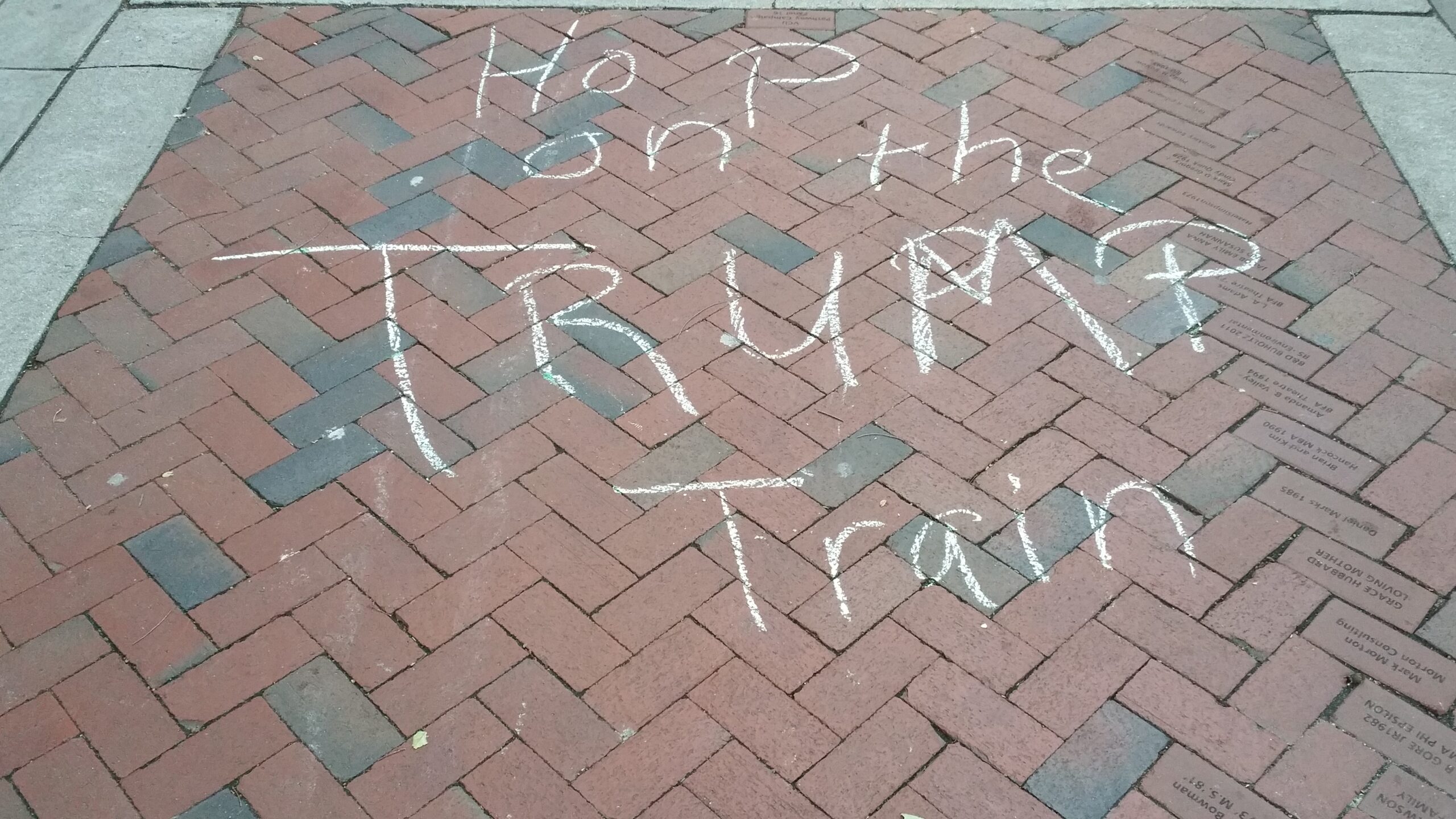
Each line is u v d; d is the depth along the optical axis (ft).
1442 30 15.89
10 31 16.02
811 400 11.25
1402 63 15.35
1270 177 13.69
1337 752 8.66
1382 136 14.23
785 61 15.61
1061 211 13.29
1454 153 13.94
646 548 10.03
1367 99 14.79
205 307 12.24
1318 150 14.05
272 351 11.79
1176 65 15.43
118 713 8.98
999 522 10.19
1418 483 10.41
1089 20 16.28
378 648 9.37
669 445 10.86
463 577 9.84
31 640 9.44
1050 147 14.17
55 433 11.00
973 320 12.03
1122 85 15.12
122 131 14.47
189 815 8.42
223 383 11.46
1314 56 15.52
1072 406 11.17
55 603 9.69
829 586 9.73
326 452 10.82
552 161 14.06
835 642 9.37
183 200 13.52
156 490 10.52
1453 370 11.41
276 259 12.78
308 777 8.62
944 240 12.94
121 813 8.45
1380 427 10.89
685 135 14.44
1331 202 13.32
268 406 11.25
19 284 12.43
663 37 16.10
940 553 9.96
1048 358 11.63
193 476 10.64
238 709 9.00
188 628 9.51
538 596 9.71
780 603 9.62
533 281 12.51
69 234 13.05
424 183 13.75
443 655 9.32
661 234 13.07
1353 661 9.18
